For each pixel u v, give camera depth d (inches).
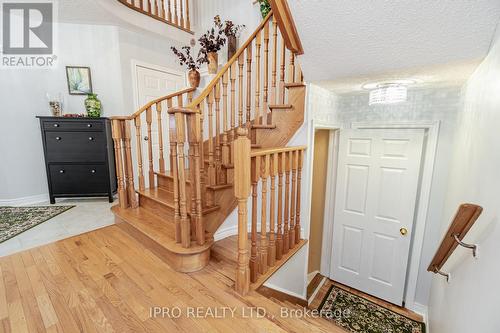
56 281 61.9
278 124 87.4
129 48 136.3
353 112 103.2
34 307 52.9
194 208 69.4
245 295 58.4
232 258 71.3
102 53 132.1
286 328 50.4
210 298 57.1
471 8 40.4
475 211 33.9
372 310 98.7
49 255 74.2
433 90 85.6
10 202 131.0
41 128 123.0
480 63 52.2
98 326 48.3
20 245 85.6
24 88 128.4
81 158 128.8
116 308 53.2
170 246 68.4
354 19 50.3
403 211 95.3
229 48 133.4
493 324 28.5
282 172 70.1
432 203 89.7
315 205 120.5
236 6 138.3
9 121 127.5
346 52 59.3
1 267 67.8
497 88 37.5
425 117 88.1
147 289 59.5
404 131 92.1
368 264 106.3
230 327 49.1
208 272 67.0
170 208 84.4
